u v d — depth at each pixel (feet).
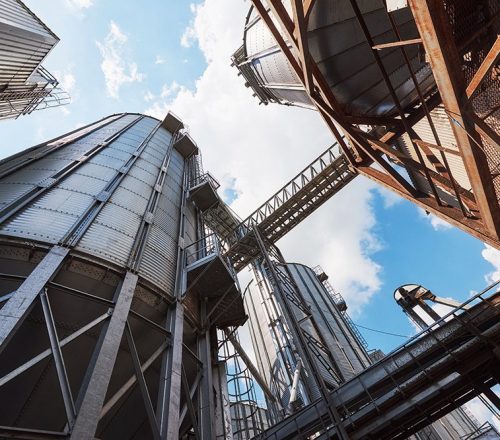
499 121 21.07
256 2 25.68
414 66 32.48
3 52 53.67
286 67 42.63
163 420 23.17
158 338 30.48
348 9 27.89
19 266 26.45
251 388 51.29
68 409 18.71
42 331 23.91
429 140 43.60
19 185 35.76
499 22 20.12
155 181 52.08
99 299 26.58
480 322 37.76
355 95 32.96
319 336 81.00
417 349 39.96
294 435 40.52
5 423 21.25
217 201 67.92
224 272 42.60
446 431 83.20
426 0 14.56
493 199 20.85
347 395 40.40
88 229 32.19
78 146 51.31
